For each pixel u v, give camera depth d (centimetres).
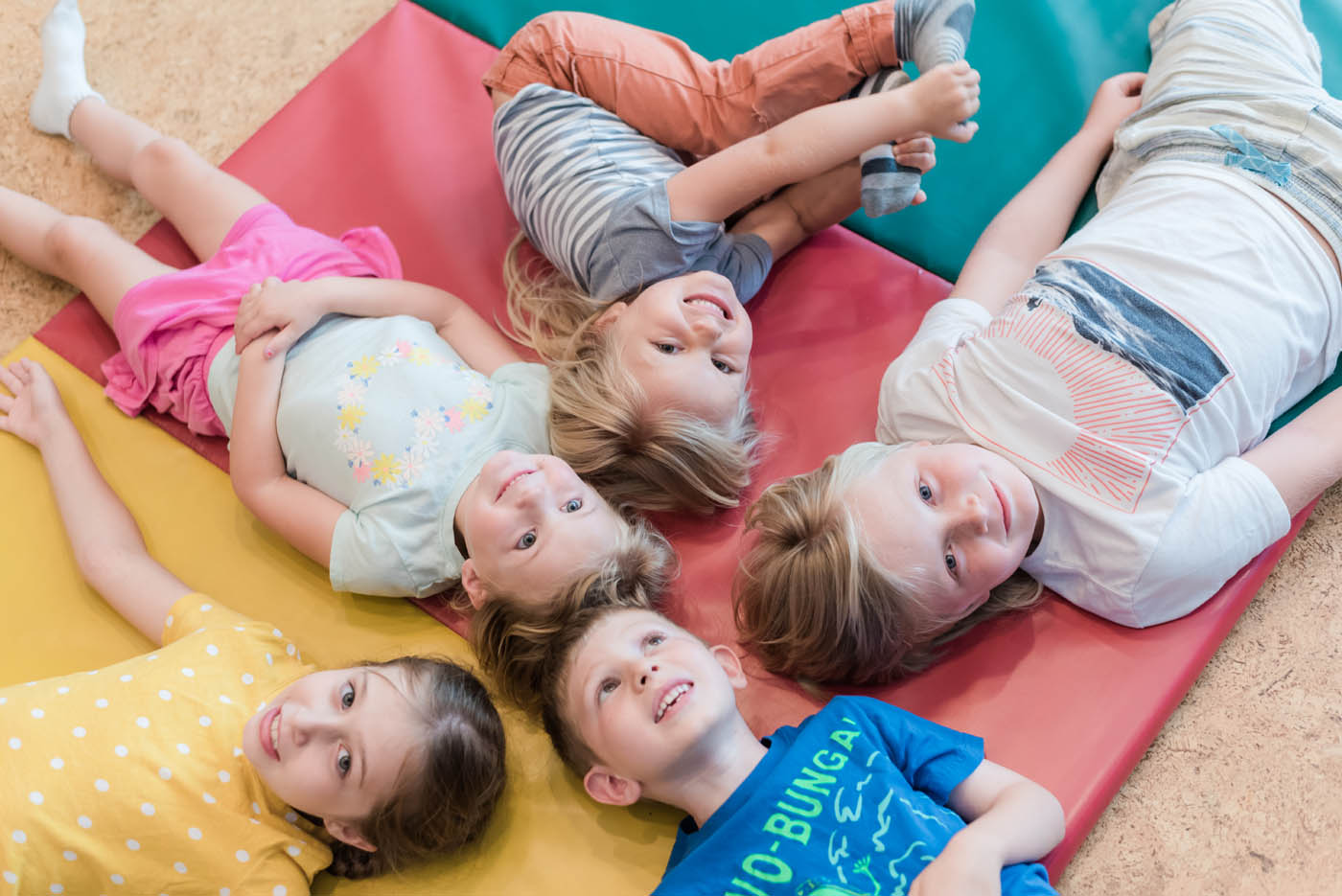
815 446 149
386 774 121
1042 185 151
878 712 122
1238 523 127
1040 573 134
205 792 124
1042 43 161
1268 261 128
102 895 123
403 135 169
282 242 152
